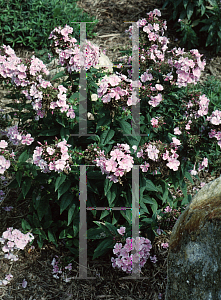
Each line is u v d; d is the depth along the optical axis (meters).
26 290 3.08
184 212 2.21
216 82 5.20
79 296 3.05
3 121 3.62
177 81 3.01
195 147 2.92
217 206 1.99
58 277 3.17
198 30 6.18
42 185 3.16
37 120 3.13
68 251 3.36
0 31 5.80
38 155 2.64
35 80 2.82
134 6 6.91
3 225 3.58
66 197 2.95
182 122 3.00
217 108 4.55
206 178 4.25
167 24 6.50
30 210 3.40
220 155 4.28
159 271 3.23
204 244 1.96
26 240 3.13
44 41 5.86
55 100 2.79
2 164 2.82
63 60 3.03
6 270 3.24
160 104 3.24
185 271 2.04
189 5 5.94
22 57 5.70
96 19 6.57
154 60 3.28
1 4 5.88
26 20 5.90
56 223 3.36
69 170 2.76
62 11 5.95
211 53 5.99
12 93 3.13
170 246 2.20
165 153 2.65
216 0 5.81
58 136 3.12
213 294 1.86
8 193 3.88
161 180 3.18
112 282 3.15
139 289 3.11
